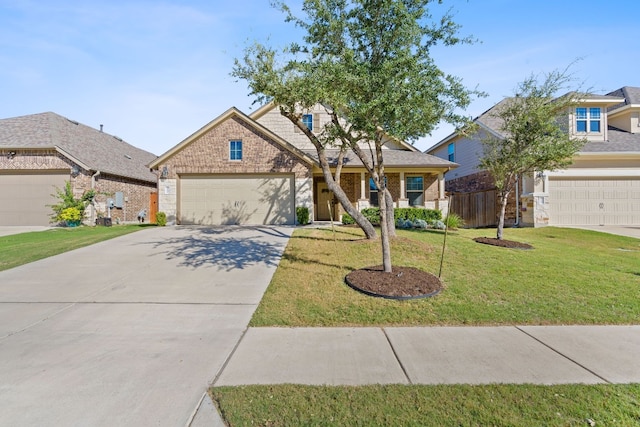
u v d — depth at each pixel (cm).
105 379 328
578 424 261
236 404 285
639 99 1714
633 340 421
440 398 294
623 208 1525
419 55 659
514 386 312
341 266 761
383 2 625
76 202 1549
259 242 1045
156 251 933
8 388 313
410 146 1784
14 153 1591
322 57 721
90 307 542
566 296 581
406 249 885
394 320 488
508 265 768
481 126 1730
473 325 473
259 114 1702
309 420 265
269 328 462
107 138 2283
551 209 1523
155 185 2347
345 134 680
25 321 484
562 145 976
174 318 497
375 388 309
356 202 1705
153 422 265
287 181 1523
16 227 1539
